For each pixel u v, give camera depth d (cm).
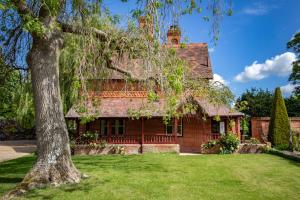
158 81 1029
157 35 981
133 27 1131
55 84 1089
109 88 2225
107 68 1318
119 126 2602
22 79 1431
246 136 2894
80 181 1124
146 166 1584
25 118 2034
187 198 938
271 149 2206
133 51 1183
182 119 2641
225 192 1011
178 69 948
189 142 2603
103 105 2419
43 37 1052
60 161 1077
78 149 2323
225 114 2297
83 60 1141
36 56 1074
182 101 1501
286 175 1302
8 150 2664
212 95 1509
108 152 2333
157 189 1049
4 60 1273
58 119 1086
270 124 2517
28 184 1013
